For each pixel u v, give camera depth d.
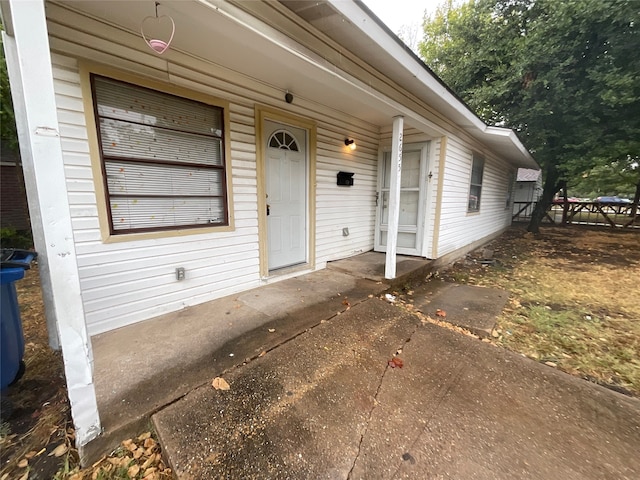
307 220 4.29
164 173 2.72
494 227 9.38
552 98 8.56
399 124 3.64
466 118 4.69
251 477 1.30
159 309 2.78
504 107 10.46
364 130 5.07
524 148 7.35
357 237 5.36
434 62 13.52
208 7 1.61
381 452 1.43
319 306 3.08
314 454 1.41
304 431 1.54
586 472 1.35
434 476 1.32
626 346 2.61
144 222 2.65
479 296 3.86
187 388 1.79
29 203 2.01
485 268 5.58
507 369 2.15
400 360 2.21
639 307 3.57
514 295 3.98
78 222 2.26
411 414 1.68
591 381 2.13
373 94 2.99
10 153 7.03
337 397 1.80
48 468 1.38
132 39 2.32
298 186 4.13
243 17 1.78
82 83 2.14
